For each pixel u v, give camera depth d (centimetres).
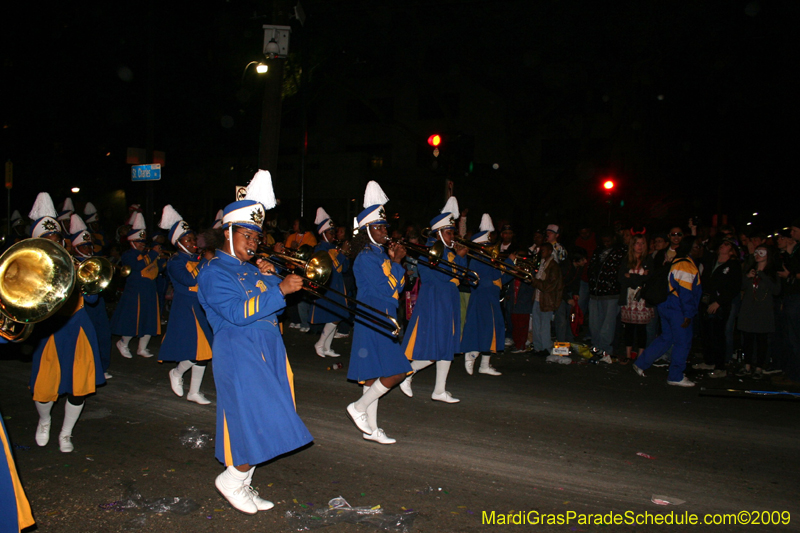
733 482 434
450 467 451
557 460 470
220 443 354
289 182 2695
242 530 349
